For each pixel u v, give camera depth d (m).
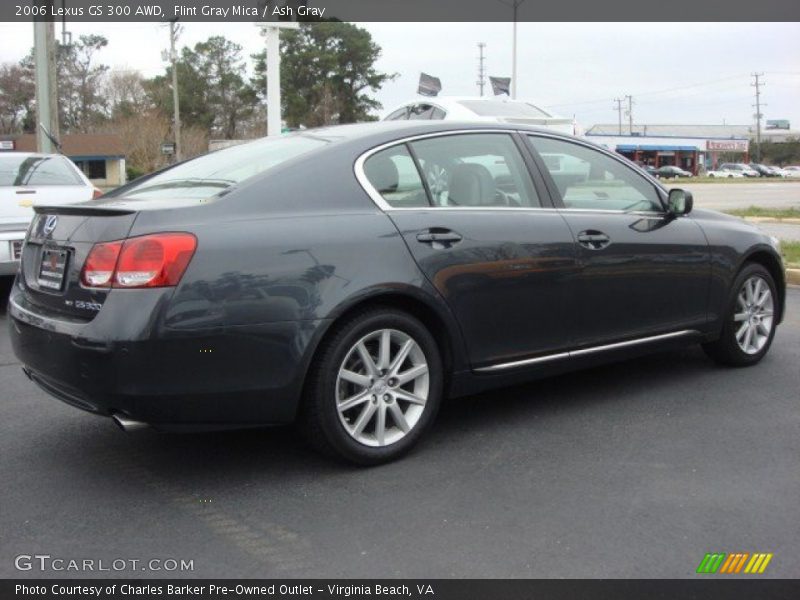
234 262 3.42
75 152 60.00
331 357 3.65
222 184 3.79
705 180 55.22
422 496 3.55
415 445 4.04
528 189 4.46
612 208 4.80
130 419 3.36
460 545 3.12
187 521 3.34
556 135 4.75
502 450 4.09
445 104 11.58
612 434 4.31
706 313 5.19
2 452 4.12
